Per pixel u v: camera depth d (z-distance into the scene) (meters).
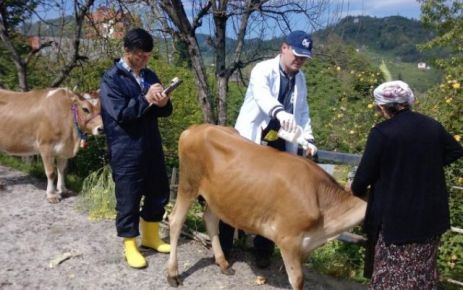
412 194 3.14
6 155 8.41
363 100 8.46
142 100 4.26
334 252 5.10
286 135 3.85
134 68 4.47
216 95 7.19
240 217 3.97
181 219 4.39
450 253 4.73
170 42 6.99
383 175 3.23
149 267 4.66
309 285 4.51
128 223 4.59
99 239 5.23
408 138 3.15
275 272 4.70
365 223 3.45
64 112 6.26
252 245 5.16
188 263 4.77
